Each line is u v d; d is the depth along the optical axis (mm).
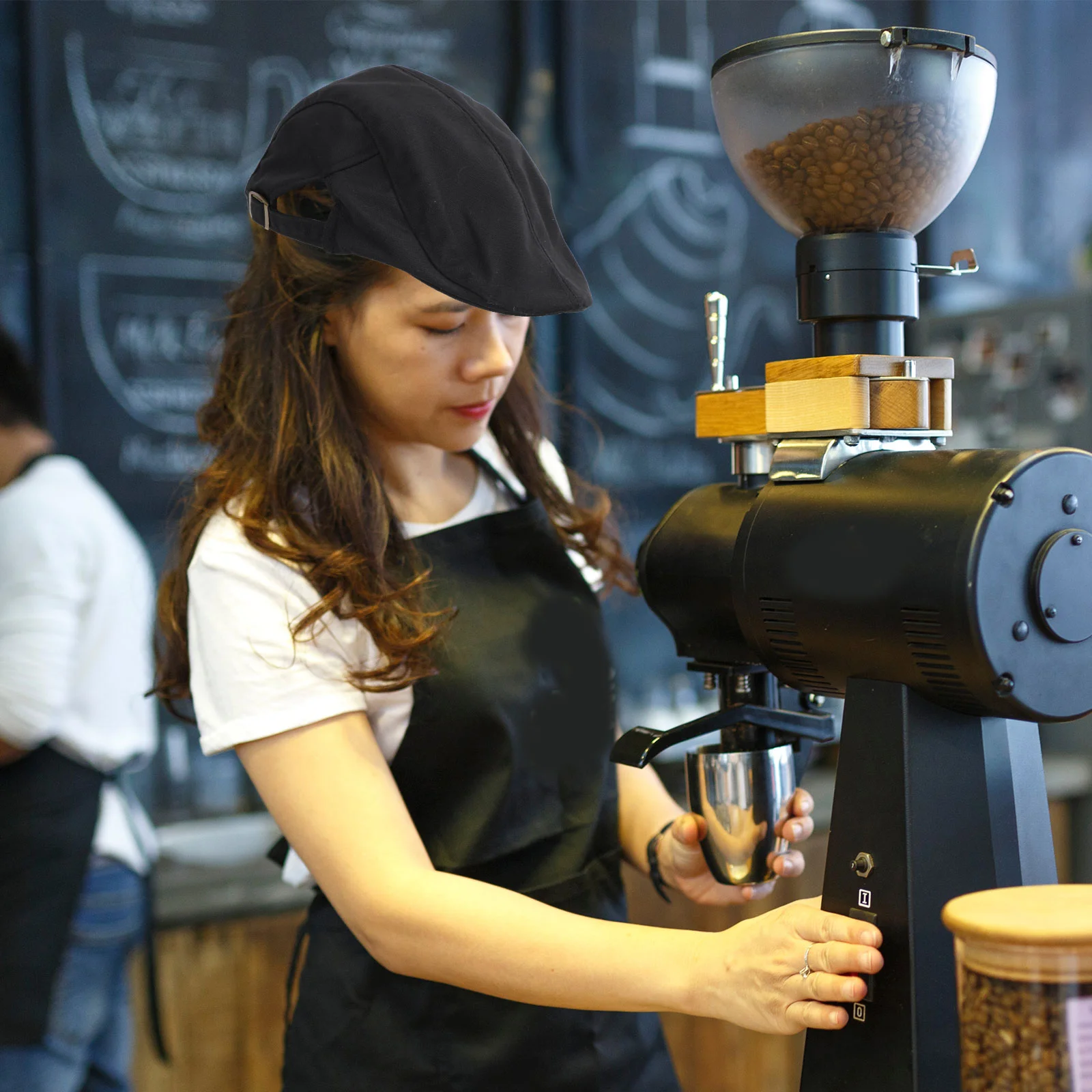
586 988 795
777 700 926
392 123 898
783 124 772
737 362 3148
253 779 966
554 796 1116
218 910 2000
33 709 1691
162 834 2311
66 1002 1778
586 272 2898
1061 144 3527
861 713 730
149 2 2387
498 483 1225
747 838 899
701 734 845
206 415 1123
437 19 2693
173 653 1108
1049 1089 538
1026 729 762
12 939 1728
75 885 1761
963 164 789
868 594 699
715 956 756
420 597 1065
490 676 1073
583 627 1176
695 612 881
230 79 2475
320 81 2566
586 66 2867
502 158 917
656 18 2961
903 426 783
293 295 997
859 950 681
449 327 953
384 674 966
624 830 1226
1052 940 531
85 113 2342
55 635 1724
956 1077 699
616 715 1212
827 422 773
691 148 3041
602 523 1263
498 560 1150
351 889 895
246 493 1015
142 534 2438
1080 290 2975
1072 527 678
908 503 692
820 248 803
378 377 987
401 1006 1073
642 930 806
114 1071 1871
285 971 2084
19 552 1739
